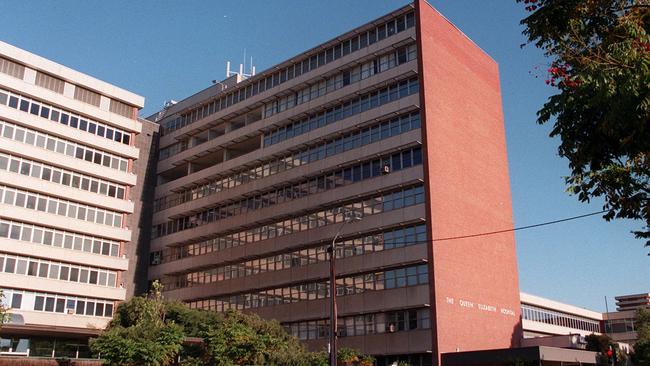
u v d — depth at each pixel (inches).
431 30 2244.1
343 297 2165.4
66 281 2402.8
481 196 2304.4
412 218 2021.4
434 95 2160.4
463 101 2336.4
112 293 2529.5
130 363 1278.3
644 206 547.2
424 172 2036.2
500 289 2283.5
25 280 2274.9
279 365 1647.4
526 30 568.4
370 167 2206.0
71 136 2519.7
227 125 2866.6
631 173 553.0
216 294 2635.3
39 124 2417.6
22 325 2022.6
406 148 2108.8
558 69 546.0
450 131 2201.0
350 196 2219.5
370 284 2102.6
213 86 3105.3
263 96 2679.6
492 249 2293.3
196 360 1477.6
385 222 2092.8
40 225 2378.2
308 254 2331.4
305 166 2415.1
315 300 2260.1
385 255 2071.9
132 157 2741.1
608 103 493.4
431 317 1910.7
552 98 530.9
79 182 2539.4
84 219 2527.1
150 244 2987.2
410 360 1951.3
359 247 2161.7
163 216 2982.3
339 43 2443.4
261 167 2605.8
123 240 2635.3
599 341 2347.4
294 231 2401.6
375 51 2285.9
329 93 2413.9
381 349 2010.3
